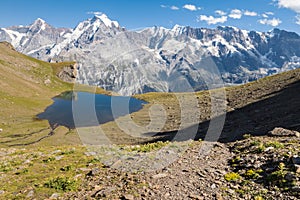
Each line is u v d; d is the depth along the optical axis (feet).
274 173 39.04
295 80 268.41
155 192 38.22
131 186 40.83
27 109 317.22
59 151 77.25
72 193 42.55
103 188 42.06
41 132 208.64
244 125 121.80
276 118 119.24
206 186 39.68
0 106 306.14
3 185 49.96
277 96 205.67
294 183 35.50
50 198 41.27
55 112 310.65
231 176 42.11
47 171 56.65
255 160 46.85
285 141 57.41
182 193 37.78
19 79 532.73
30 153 81.56
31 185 48.26
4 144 171.32
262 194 35.47
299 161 40.52
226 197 36.01
